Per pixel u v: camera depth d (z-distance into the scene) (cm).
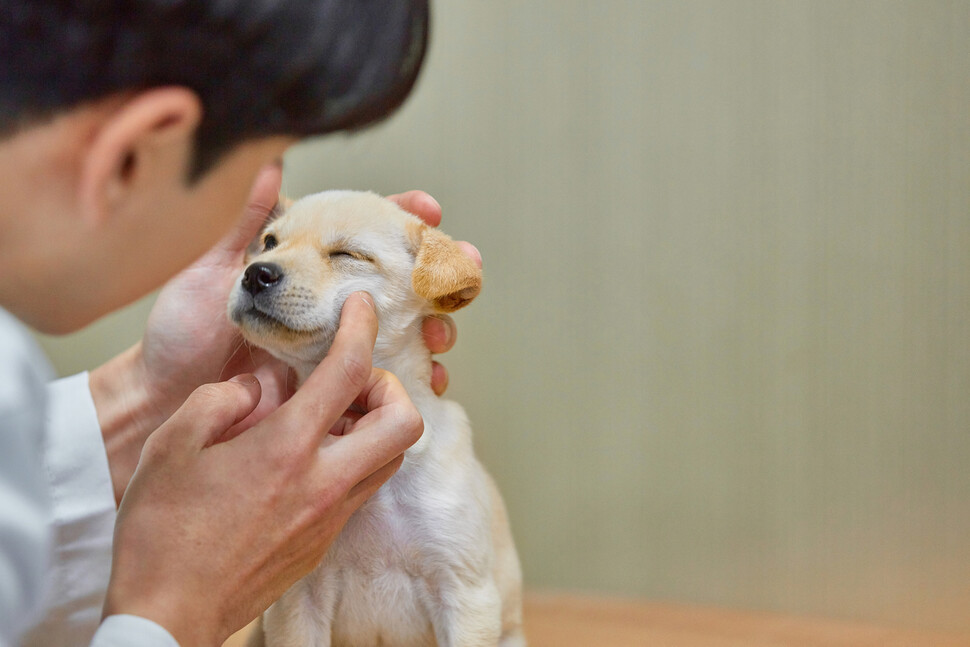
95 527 148
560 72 273
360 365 110
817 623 240
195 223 75
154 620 91
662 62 259
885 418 236
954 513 228
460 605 158
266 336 148
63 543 145
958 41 224
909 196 231
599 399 273
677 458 263
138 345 171
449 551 158
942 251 228
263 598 109
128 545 97
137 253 74
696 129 256
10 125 62
